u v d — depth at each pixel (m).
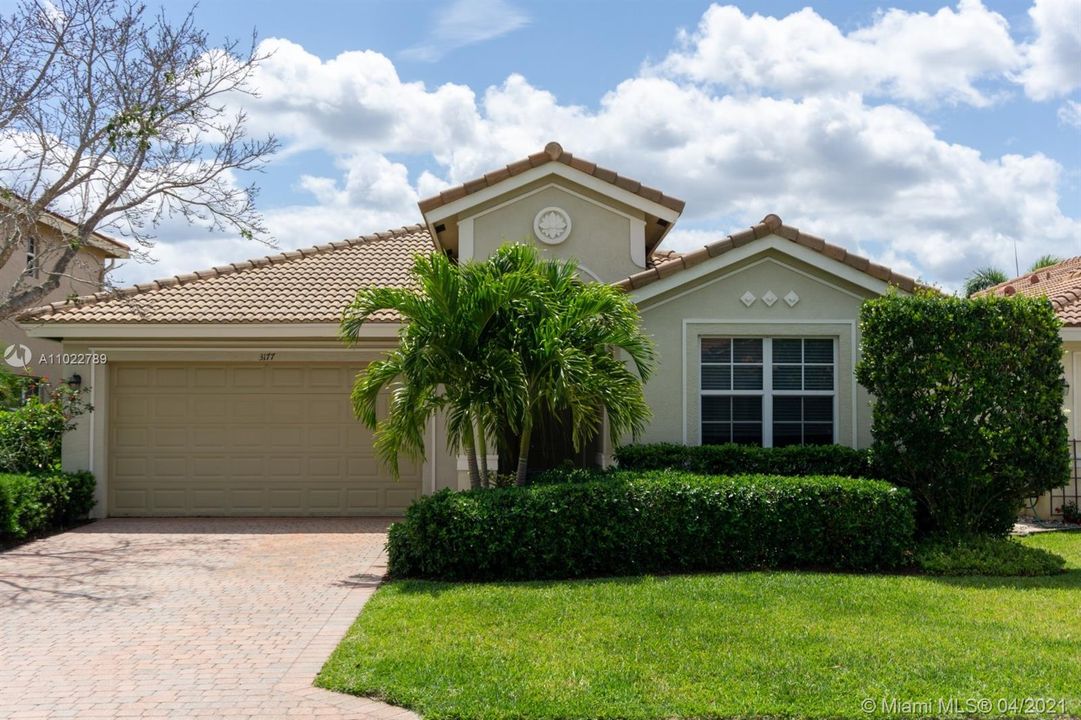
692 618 8.20
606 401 11.39
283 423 16.00
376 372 11.92
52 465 15.60
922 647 7.33
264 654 7.56
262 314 15.33
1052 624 8.06
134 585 10.35
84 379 15.73
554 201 15.79
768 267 13.51
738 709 6.10
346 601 9.45
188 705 6.36
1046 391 11.11
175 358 15.75
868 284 13.33
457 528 10.27
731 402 13.48
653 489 10.70
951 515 11.39
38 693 6.62
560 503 10.40
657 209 15.71
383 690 6.52
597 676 6.71
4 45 14.85
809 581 9.78
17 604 9.45
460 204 15.52
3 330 22.23
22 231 15.24
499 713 6.07
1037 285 22.02
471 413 11.24
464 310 11.31
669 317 13.45
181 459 15.97
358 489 15.98
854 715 6.01
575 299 11.59
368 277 17.11
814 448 12.54
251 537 13.79
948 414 11.04
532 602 8.86
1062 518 15.41
